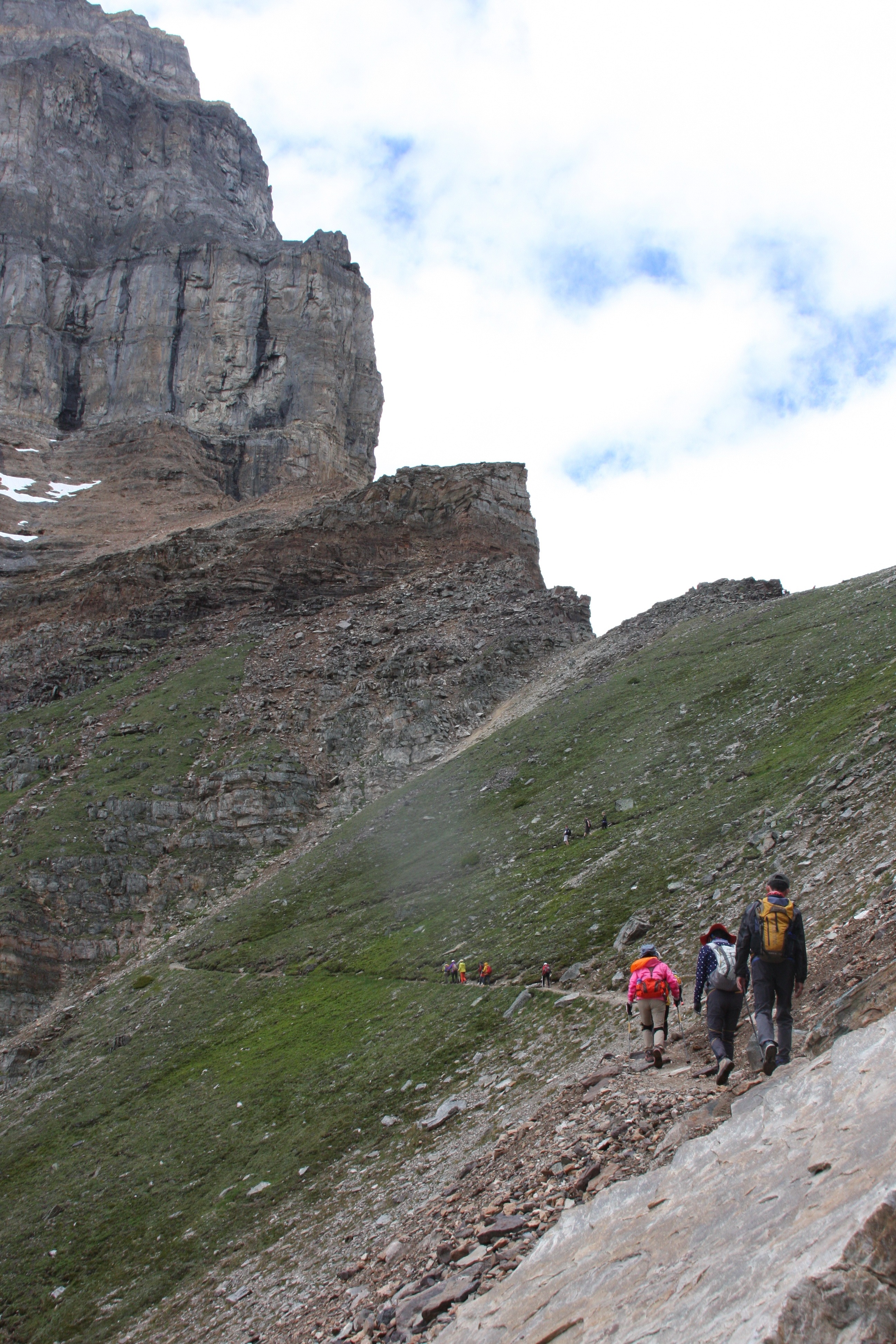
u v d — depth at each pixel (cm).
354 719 10219
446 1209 1775
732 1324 746
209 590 13488
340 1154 3381
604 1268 1006
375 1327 1395
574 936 4181
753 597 11356
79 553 15688
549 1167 1545
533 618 12494
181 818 8856
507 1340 1008
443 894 6175
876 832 3009
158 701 10869
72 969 7281
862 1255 699
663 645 10156
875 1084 963
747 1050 1562
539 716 9350
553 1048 3109
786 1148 979
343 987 5362
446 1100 3269
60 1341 3045
